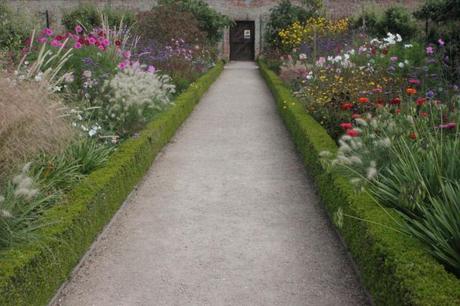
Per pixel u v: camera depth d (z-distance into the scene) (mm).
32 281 2986
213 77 15961
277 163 6719
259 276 3758
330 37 15148
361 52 10156
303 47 14594
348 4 23688
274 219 4824
